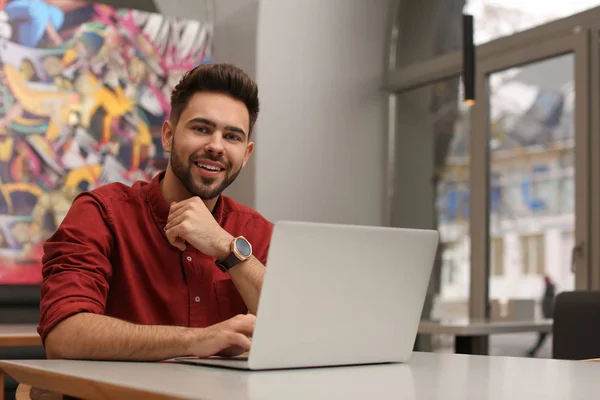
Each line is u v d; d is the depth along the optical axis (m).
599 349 2.29
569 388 0.95
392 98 5.61
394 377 1.05
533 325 3.41
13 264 4.61
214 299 1.66
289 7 5.12
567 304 2.38
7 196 4.62
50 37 4.80
